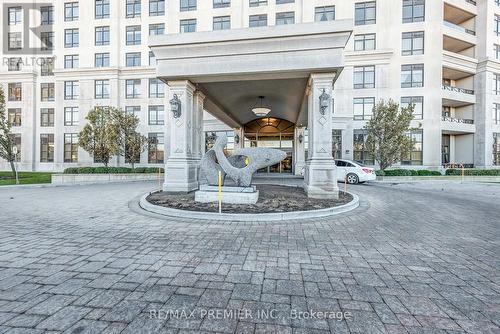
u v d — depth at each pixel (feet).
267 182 55.11
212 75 34.37
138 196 35.65
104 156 69.67
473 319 9.06
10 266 12.91
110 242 16.58
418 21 82.89
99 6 104.32
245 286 11.16
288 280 11.73
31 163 113.50
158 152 102.99
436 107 81.05
